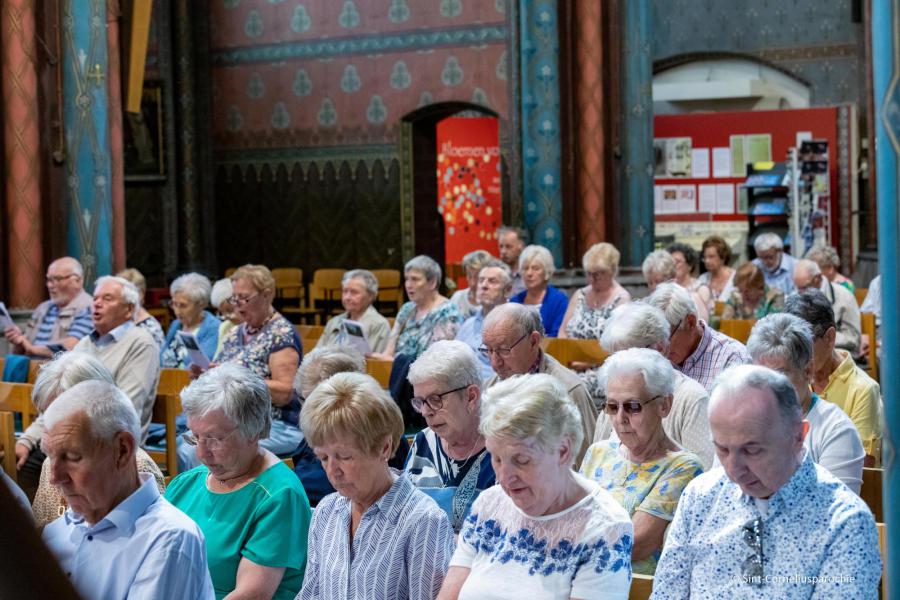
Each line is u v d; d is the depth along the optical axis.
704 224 21.83
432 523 3.54
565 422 3.12
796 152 20.81
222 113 18.59
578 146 13.84
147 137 18.23
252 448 3.96
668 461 3.88
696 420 4.52
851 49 22.81
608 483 3.94
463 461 4.40
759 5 23.34
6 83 10.94
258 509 3.89
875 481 4.54
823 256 11.58
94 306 7.00
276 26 18.17
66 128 11.27
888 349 1.93
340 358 5.14
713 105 23.86
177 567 3.18
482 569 3.21
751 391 2.84
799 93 23.42
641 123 13.95
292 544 3.89
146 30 12.55
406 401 7.00
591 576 3.06
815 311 4.98
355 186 17.83
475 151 19.22
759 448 2.82
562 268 13.88
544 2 13.64
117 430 3.21
